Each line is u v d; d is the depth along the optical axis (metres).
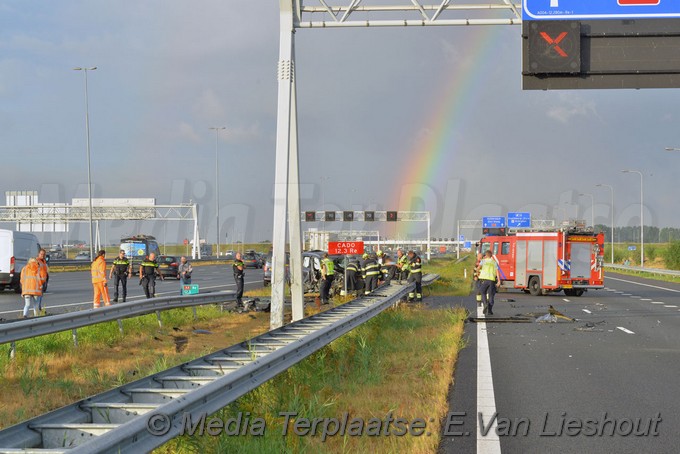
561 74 21.25
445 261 123.19
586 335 20.25
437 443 8.48
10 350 15.38
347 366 13.59
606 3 21.14
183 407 7.04
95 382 12.65
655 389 12.08
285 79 20.66
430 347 16.45
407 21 20.97
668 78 21.12
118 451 5.87
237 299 28.52
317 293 35.78
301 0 21.19
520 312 28.28
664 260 92.94
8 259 38.22
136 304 20.02
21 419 9.79
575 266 39.34
